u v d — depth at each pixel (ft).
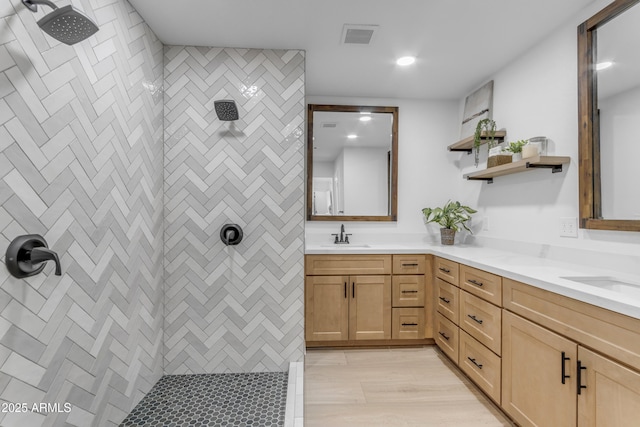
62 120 4.12
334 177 10.77
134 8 5.98
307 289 9.10
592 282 5.24
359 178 10.84
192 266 7.36
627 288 5.04
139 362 6.17
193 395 6.44
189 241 7.34
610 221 5.52
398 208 10.97
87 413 4.67
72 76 4.30
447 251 8.57
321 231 10.77
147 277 6.47
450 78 9.33
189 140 7.35
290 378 6.89
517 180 8.06
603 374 3.95
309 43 7.36
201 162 7.37
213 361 7.41
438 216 10.11
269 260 7.51
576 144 6.38
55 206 4.01
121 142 5.49
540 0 5.91
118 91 5.41
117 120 5.36
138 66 6.12
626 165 5.34
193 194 7.35
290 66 7.59
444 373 7.86
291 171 7.54
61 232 4.12
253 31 6.84
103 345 5.03
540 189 7.29
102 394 5.02
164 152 7.29
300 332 7.56
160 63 7.13
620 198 5.44
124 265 5.60
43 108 3.83
